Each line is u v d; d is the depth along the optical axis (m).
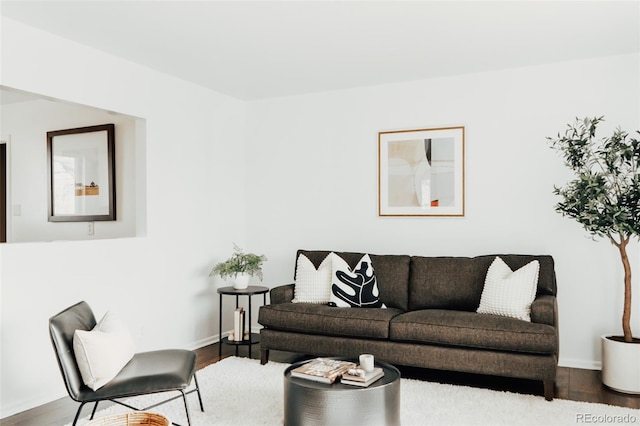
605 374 3.64
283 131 5.40
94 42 3.71
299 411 2.67
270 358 4.43
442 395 3.41
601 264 4.11
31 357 3.37
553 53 4.02
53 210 5.20
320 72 4.52
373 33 3.57
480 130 4.52
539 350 3.30
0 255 3.21
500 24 3.41
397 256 4.50
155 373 2.67
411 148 4.79
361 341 3.83
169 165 4.56
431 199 4.71
